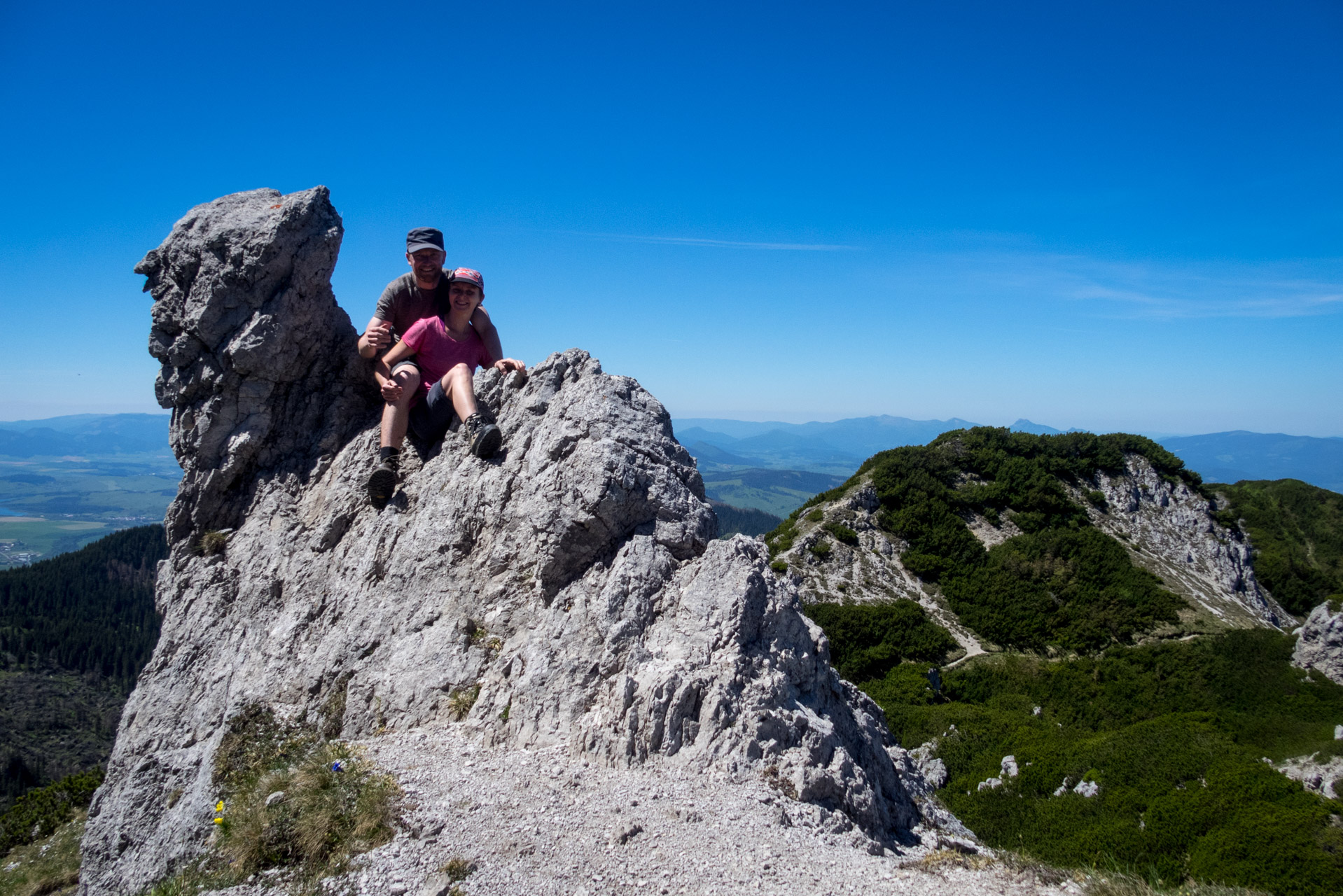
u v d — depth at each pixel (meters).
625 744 7.25
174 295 11.18
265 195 11.86
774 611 8.52
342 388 11.89
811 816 6.86
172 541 11.98
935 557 52.12
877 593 49.09
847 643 42.25
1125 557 49.50
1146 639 41.75
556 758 7.31
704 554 8.75
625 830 6.20
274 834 6.54
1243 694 33.50
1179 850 20.70
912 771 10.37
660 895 5.59
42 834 21.14
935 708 34.50
